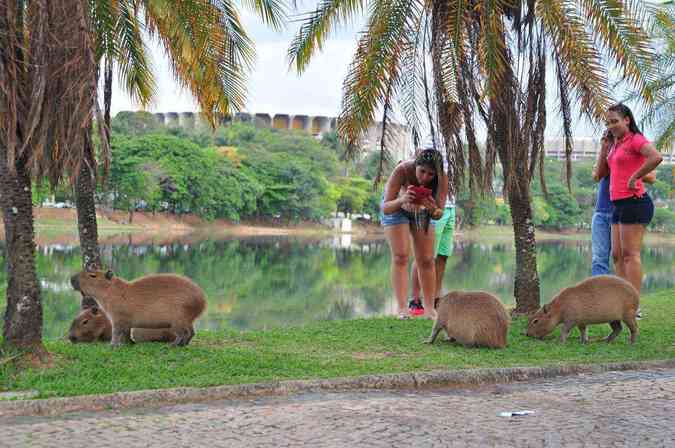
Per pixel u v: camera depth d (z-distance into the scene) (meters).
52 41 5.66
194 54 9.88
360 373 5.93
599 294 7.60
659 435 4.36
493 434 4.36
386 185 9.87
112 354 6.50
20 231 6.07
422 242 9.72
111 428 4.43
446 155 9.20
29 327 6.07
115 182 61.72
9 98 5.66
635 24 8.92
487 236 73.69
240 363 6.25
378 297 19.77
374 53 9.23
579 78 9.08
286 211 82.25
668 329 8.69
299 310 16.61
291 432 4.36
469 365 6.34
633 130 8.55
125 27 10.14
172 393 5.20
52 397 5.02
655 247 61.25
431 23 9.23
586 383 5.94
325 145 98.12
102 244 43.22
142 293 6.88
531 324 7.95
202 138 83.31
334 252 46.06
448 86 9.09
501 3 8.90
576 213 73.88
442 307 7.64
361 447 4.09
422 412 4.88
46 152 5.83
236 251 44.34
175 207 71.38
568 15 8.95
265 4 9.58
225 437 4.25
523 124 9.50
